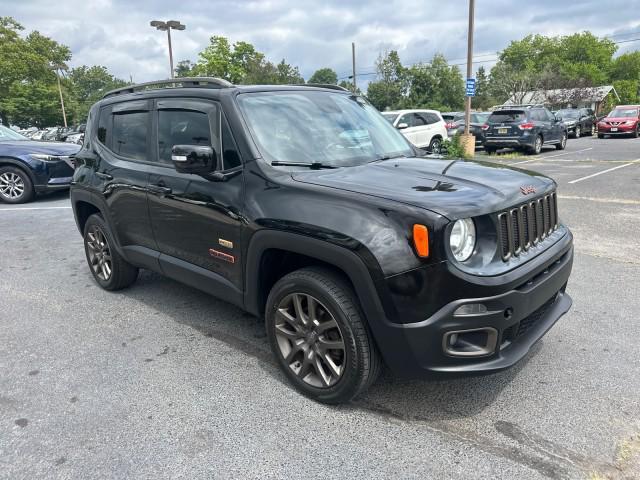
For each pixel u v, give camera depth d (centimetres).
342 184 282
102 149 452
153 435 269
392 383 317
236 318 421
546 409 286
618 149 1928
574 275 500
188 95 369
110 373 334
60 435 270
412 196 260
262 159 313
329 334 287
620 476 233
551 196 318
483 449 254
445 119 2236
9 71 5219
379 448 256
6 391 314
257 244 301
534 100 5503
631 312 411
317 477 237
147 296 475
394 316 252
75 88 7100
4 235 720
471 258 253
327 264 289
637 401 291
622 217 733
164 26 2861
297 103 369
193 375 330
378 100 5431
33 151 963
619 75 9238
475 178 298
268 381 321
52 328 407
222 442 263
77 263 585
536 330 289
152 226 391
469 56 1677
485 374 254
